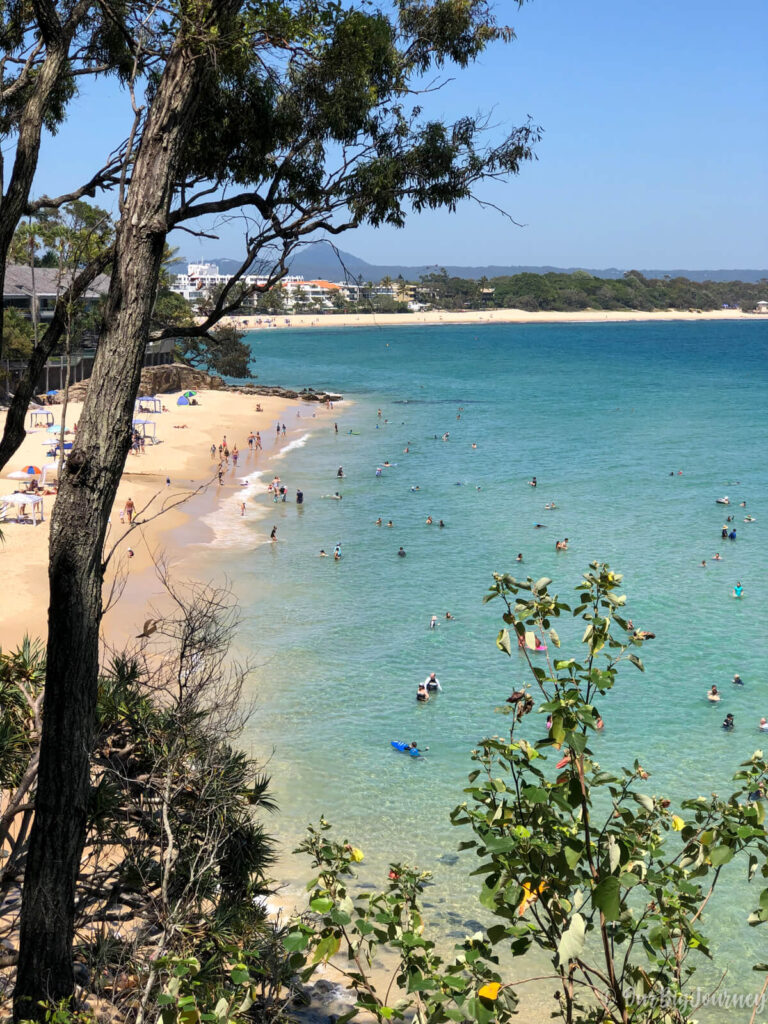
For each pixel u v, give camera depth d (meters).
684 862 5.64
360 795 25.45
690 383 152.00
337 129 10.79
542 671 5.35
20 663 10.75
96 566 8.59
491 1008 4.74
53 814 8.45
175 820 9.52
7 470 60.94
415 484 69.81
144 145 8.62
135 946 8.27
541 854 4.98
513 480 71.44
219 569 46.31
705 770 27.19
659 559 49.91
